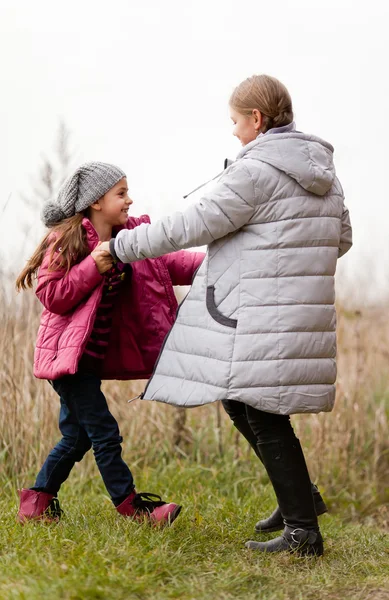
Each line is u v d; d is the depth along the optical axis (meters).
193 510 4.58
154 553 3.38
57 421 5.82
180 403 3.54
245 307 3.49
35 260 3.88
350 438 6.29
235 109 3.78
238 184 3.48
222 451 6.16
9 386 5.59
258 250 3.51
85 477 5.57
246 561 3.59
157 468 5.86
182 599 3.02
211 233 3.51
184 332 3.62
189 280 4.22
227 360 3.46
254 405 3.44
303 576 3.41
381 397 6.96
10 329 5.63
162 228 3.55
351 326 6.93
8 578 3.03
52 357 3.80
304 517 3.66
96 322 3.96
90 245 3.81
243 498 5.44
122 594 2.97
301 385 3.47
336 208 3.68
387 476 6.20
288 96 3.75
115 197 3.95
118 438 3.92
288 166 3.49
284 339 3.45
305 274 3.52
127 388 6.24
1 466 5.46
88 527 3.88
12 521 4.05
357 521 5.61
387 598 3.19
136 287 4.00
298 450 3.64
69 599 2.86
